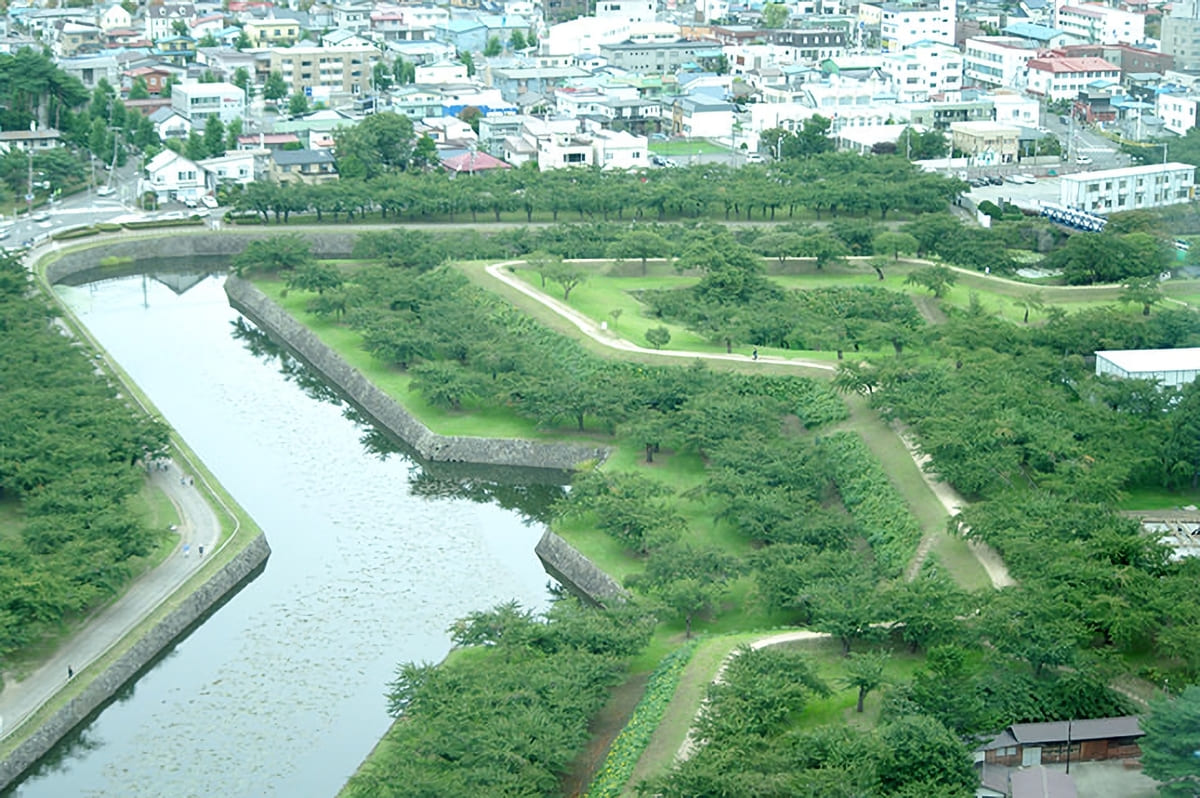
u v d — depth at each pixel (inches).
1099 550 6417.3
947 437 7736.2
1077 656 5649.6
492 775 5270.7
